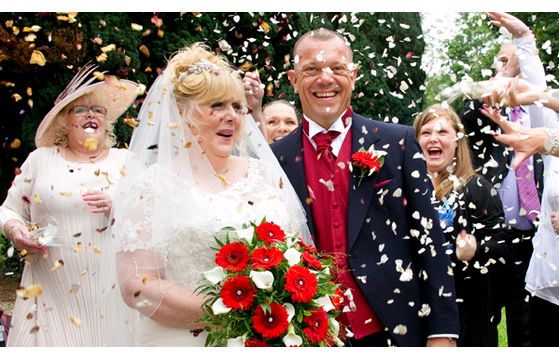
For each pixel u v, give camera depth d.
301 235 3.05
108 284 2.89
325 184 3.06
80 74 4.04
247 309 2.51
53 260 3.71
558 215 3.48
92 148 3.31
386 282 2.98
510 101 3.20
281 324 2.45
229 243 2.61
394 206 3.06
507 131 3.15
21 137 9.60
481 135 4.50
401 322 2.96
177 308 2.58
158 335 2.66
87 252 3.69
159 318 2.62
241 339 2.50
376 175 3.09
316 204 3.15
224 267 2.50
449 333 2.94
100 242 3.70
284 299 2.55
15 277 8.71
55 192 3.78
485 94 3.19
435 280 2.98
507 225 4.49
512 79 3.21
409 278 2.86
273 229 2.61
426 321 3.00
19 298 3.76
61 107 3.85
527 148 3.10
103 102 3.99
